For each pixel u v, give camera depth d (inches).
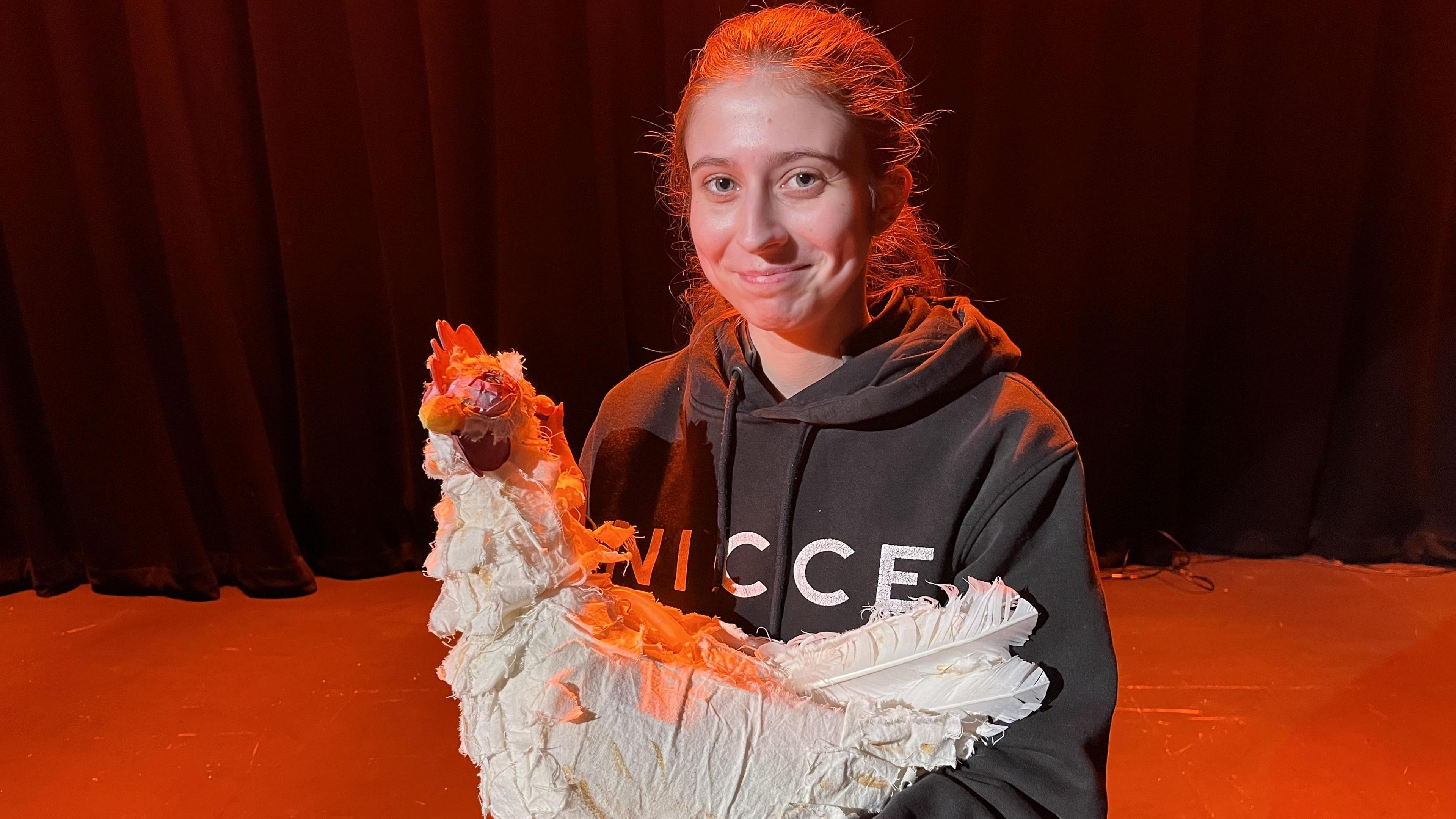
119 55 81.0
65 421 87.7
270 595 90.2
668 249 85.2
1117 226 83.2
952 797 20.4
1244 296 87.3
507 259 84.7
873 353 24.9
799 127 21.1
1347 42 79.0
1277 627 78.5
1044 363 85.4
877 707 21.2
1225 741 62.9
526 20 79.3
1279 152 82.8
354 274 88.0
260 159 87.0
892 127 23.0
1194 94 79.8
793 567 24.8
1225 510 92.7
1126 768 60.3
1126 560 91.4
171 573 91.4
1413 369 85.6
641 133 82.7
